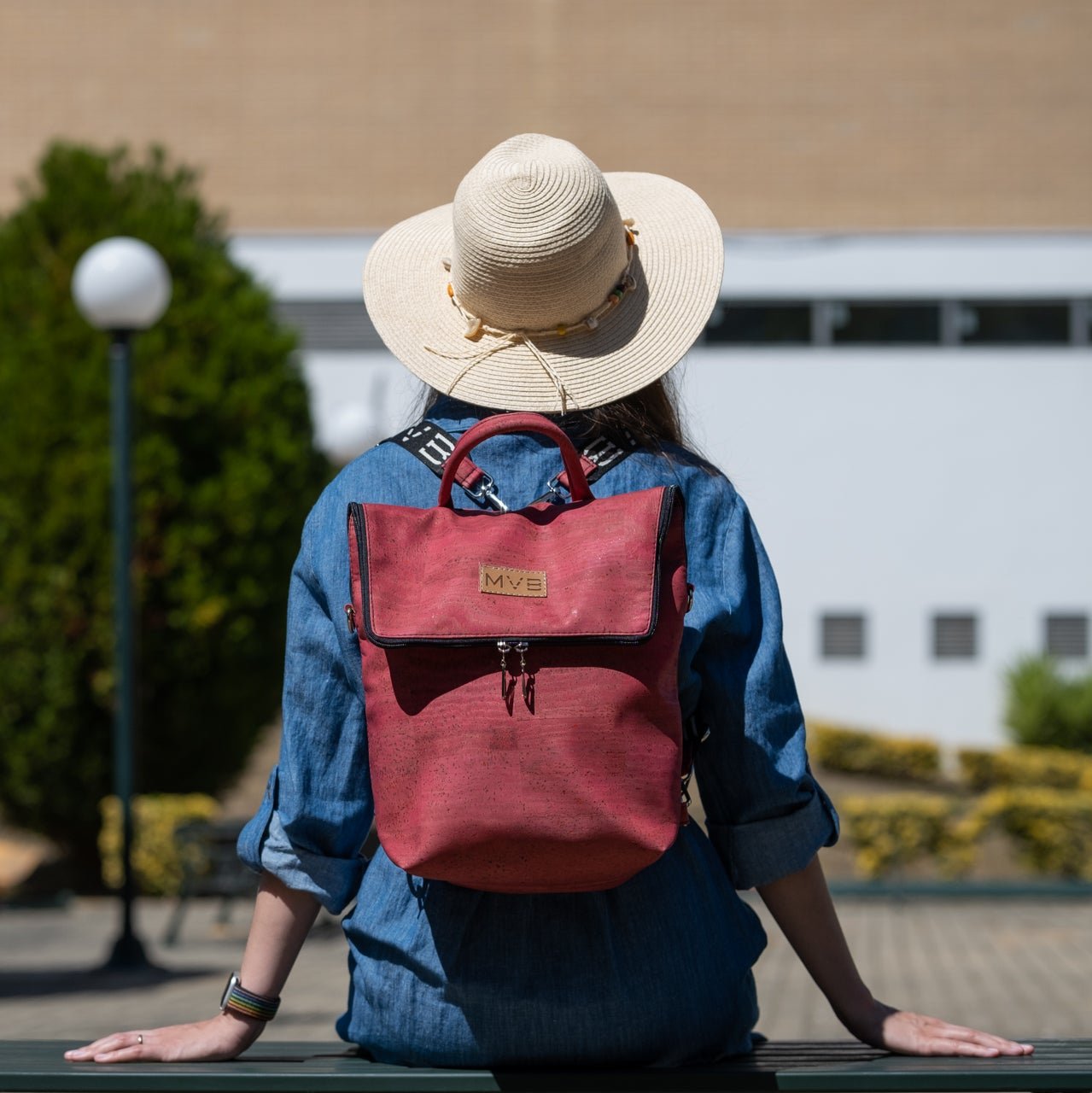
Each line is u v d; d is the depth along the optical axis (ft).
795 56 76.23
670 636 7.43
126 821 35.14
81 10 77.05
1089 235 70.95
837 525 72.18
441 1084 7.48
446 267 8.84
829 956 8.41
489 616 7.26
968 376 71.87
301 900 8.30
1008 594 72.02
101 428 44.16
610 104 76.59
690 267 8.61
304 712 8.17
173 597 44.42
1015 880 49.90
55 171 47.32
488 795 7.11
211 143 76.84
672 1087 7.44
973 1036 8.24
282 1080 7.48
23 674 44.09
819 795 8.30
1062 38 75.87
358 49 76.89
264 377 45.93
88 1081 7.52
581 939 7.77
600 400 8.27
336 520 8.26
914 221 76.13
